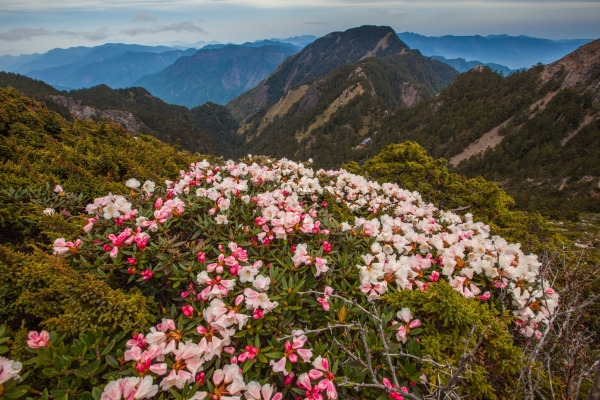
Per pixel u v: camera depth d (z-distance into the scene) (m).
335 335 2.54
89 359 2.16
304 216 3.47
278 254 3.17
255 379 2.22
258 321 2.41
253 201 3.76
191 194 4.11
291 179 5.02
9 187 4.05
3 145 5.41
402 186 10.72
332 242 3.52
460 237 3.96
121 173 6.07
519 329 2.93
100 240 3.09
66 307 2.38
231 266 2.69
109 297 2.40
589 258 4.56
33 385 2.09
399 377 2.30
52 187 4.42
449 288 2.55
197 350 2.11
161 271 2.89
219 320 2.22
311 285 2.86
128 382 1.81
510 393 2.30
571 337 2.74
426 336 2.51
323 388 2.01
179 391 2.07
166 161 7.18
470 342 2.40
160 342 2.20
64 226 3.41
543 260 3.65
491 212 9.38
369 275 2.75
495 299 3.17
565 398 2.28
